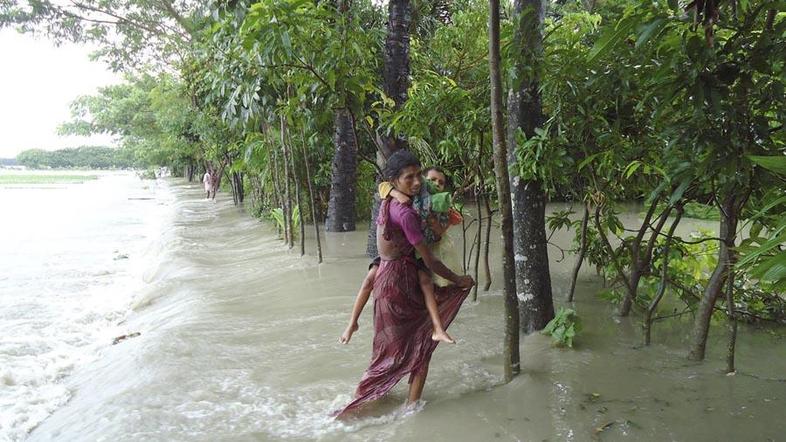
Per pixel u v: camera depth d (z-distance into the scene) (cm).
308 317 551
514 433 311
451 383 382
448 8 1300
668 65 327
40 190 3766
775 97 319
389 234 349
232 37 751
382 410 352
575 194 520
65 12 1814
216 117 1293
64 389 437
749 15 329
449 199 352
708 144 327
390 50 779
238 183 2017
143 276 896
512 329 375
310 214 1272
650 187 463
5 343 554
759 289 500
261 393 380
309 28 612
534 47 425
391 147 714
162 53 2039
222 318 559
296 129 859
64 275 931
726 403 334
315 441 317
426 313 360
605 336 459
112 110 3425
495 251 867
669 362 401
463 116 548
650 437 300
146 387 392
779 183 326
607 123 430
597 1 931
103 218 1938
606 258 561
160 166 5784
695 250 543
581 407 336
